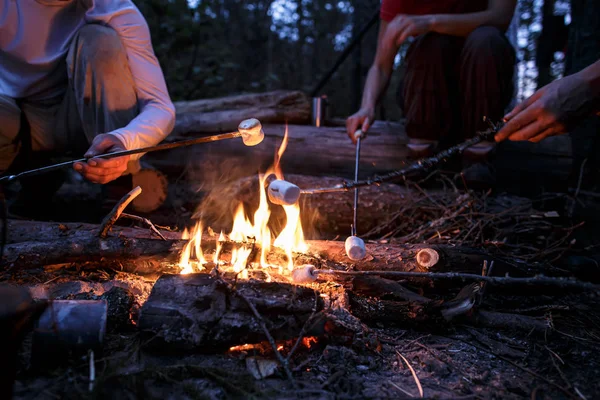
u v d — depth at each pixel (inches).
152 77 114.4
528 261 103.1
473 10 135.5
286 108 164.4
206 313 66.8
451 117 135.6
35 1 111.0
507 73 122.5
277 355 64.3
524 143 146.9
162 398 58.1
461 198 124.6
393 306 81.0
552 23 232.7
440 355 73.5
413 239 116.1
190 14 248.4
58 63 117.1
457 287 92.7
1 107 111.0
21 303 60.1
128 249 87.2
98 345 64.3
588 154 174.4
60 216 143.5
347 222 128.0
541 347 78.0
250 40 382.0
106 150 96.5
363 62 267.9
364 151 150.6
